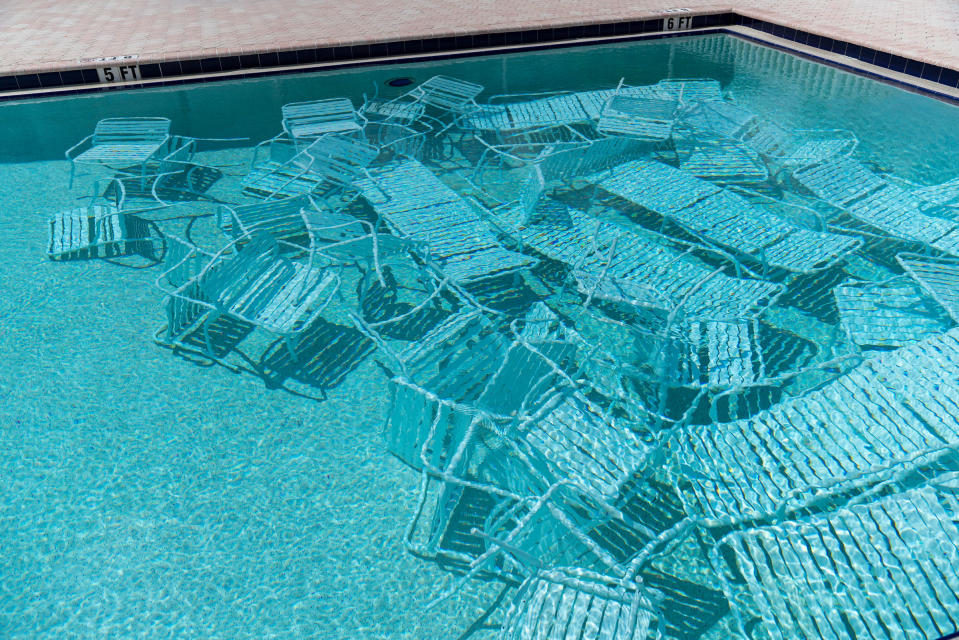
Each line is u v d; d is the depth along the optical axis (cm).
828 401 388
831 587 301
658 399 436
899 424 373
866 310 461
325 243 568
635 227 603
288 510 373
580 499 344
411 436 387
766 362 457
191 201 664
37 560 351
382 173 630
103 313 518
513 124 714
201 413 433
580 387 440
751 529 321
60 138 800
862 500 357
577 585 288
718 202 571
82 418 432
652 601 291
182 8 1174
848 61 916
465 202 588
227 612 328
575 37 1027
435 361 449
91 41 1010
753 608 319
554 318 494
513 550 290
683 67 946
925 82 835
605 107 701
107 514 373
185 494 383
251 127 816
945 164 671
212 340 490
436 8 1118
